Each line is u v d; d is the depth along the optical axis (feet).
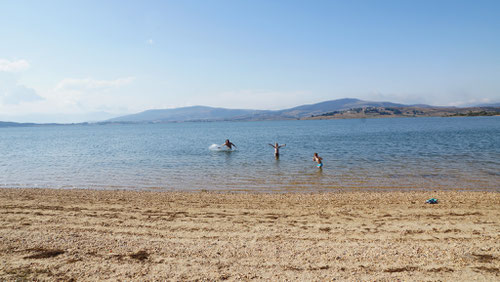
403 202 41.57
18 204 42.65
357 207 39.42
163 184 60.29
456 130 256.73
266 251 25.36
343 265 22.63
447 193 47.11
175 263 23.32
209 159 96.73
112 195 49.44
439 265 22.34
